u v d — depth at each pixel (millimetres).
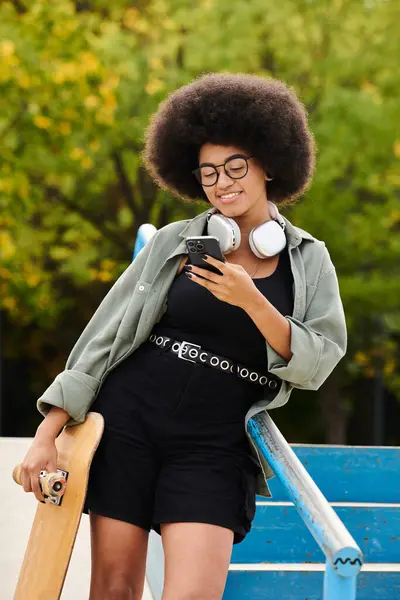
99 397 4594
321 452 7207
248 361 4430
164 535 4309
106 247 23266
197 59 20875
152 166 5098
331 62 21266
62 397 4516
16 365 30828
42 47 18500
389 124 20406
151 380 4461
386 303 21938
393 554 6547
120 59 20047
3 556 7699
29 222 22469
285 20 21203
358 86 21938
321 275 4590
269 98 4625
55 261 23531
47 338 28344
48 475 4312
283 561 6375
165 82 20344
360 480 7227
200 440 4395
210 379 4387
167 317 4516
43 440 4516
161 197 18531
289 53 21531
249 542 6367
